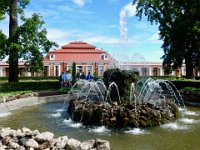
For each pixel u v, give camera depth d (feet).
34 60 84.28
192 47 91.81
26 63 86.94
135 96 41.70
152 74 189.88
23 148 21.42
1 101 48.11
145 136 30.27
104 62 173.17
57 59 173.17
